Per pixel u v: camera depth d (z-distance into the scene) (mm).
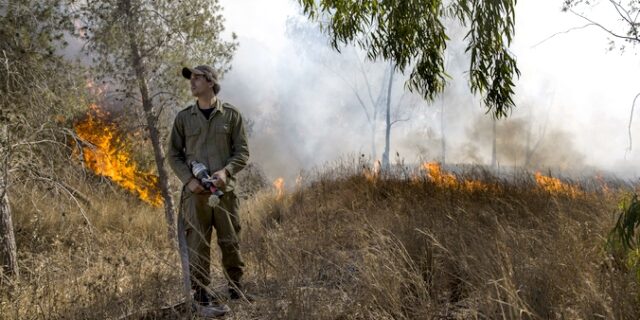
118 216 9570
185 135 3922
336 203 8000
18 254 5926
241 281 3951
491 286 2990
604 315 2660
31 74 7246
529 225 4766
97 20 9391
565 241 3672
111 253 5008
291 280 3506
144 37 9867
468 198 6484
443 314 3217
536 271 3150
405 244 4051
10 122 6211
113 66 9750
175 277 3822
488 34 5680
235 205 3947
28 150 6352
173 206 10414
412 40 6293
